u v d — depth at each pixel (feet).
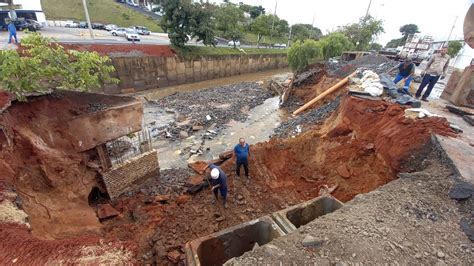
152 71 83.05
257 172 28.84
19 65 18.92
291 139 34.63
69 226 18.89
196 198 25.38
